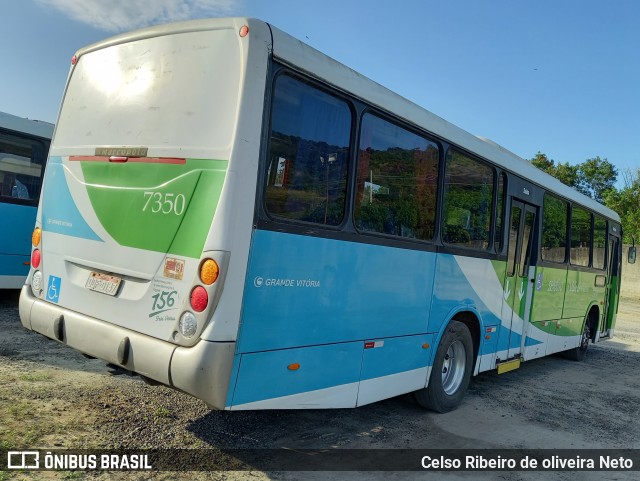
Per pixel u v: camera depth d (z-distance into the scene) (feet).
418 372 16.69
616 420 19.83
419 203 16.17
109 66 13.71
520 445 16.16
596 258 32.24
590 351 36.32
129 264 11.91
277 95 11.50
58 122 14.88
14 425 13.14
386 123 14.65
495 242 20.75
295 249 11.86
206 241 10.59
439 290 17.28
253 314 11.03
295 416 16.53
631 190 95.86
